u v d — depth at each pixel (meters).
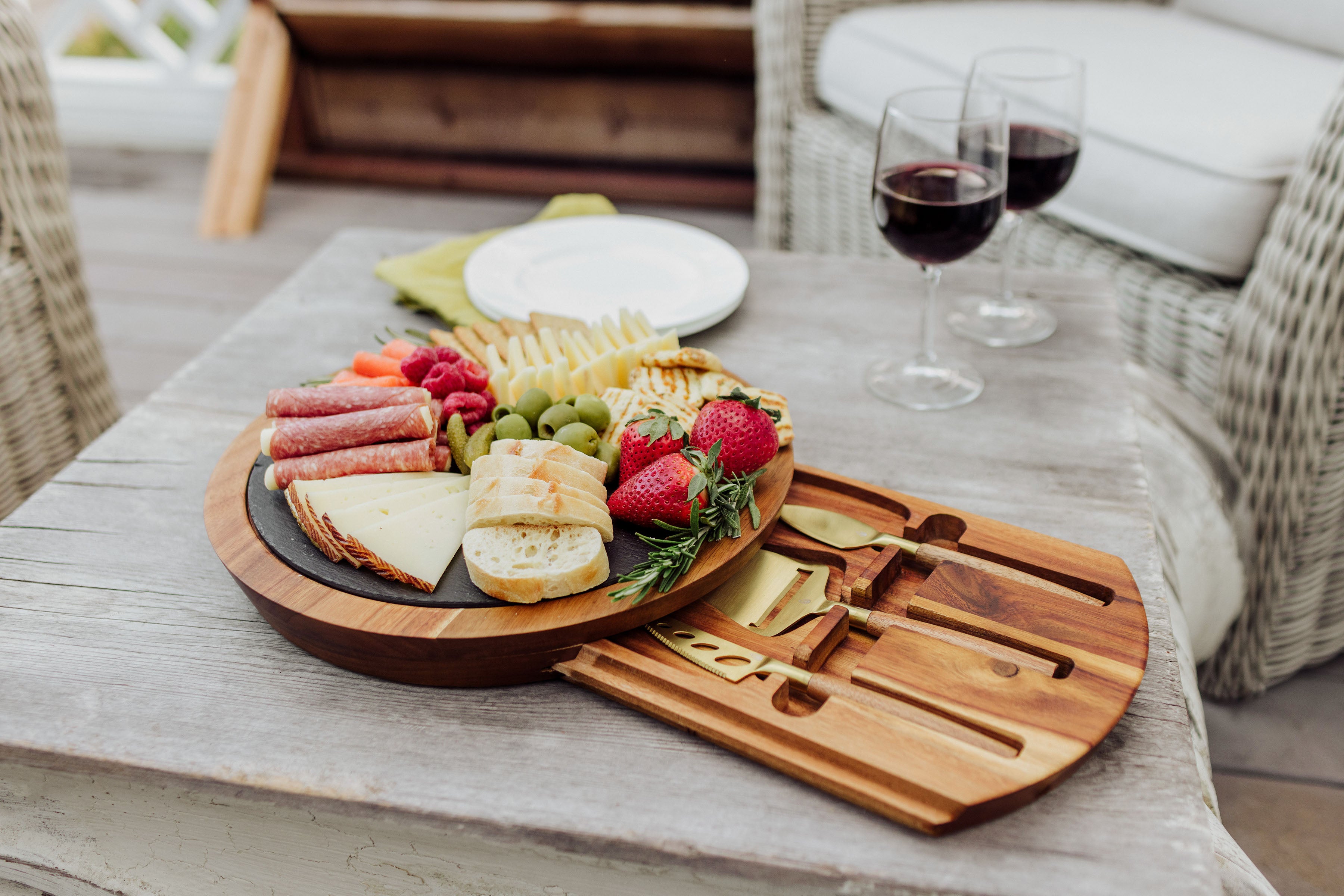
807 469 0.90
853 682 0.67
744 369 1.11
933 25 1.94
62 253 1.52
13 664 0.73
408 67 3.13
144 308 2.54
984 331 1.18
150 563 0.84
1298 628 1.42
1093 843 0.59
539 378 0.90
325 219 3.04
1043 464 0.94
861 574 0.77
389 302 1.27
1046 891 0.57
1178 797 0.62
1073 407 1.03
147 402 1.06
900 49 1.92
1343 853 1.22
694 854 0.60
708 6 2.87
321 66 3.19
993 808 0.59
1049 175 1.11
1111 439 0.98
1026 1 2.17
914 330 1.19
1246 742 1.38
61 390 1.55
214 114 3.53
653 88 3.02
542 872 0.67
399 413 0.80
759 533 0.76
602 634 0.70
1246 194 1.35
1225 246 1.39
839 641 0.74
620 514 0.75
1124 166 1.51
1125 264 1.55
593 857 0.63
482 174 3.17
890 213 0.93
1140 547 0.83
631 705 0.68
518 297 1.17
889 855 0.59
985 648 0.69
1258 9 1.89
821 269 1.35
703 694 0.66
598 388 0.93
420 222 2.99
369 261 1.38
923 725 0.64
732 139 3.06
